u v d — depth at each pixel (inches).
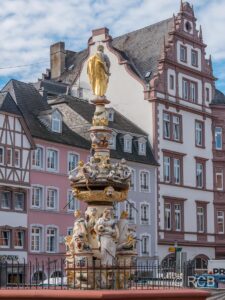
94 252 605.0
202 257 2532.0
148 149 2415.1
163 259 2363.4
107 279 593.9
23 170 1957.4
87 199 625.9
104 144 644.1
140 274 725.9
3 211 1879.9
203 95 2662.4
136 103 2481.5
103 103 657.6
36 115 2159.2
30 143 1984.5
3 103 1925.4
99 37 2625.5
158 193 2394.2
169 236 2409.0
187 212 2509.8
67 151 2124.8
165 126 2479.1
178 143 2517.2
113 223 611.5
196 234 2527.1
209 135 2662.4
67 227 2085.4
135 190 2306.8
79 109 2363.4
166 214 2425.0
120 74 2539.4
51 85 2625.5
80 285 595.2
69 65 2903.5
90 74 658.2
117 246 615.2
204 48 2696.9
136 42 2714.1
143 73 2539.4
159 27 2672.2
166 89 2492.6
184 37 2598.4
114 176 619.2
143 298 478.6
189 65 2610.7
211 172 2650.1
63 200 2086.6
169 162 2471.7
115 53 2566.4
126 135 2336.4
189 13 2632.9
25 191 1959.9
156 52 2583.7
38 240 1995.6
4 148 1904.5
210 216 2610.7
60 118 2149.4
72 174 634.8
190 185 2541.8
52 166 2074.3
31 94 2276.1
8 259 1856.5
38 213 1995.6
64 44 2913.4
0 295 485.7
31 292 480.1
